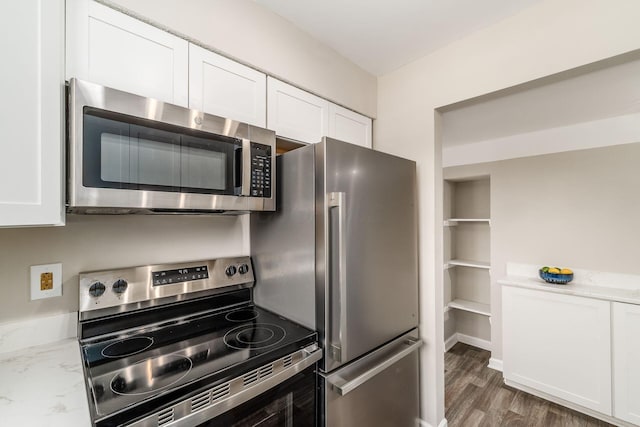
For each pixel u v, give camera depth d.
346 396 1.25
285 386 1.05
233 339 1.12
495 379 2.69
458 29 1.58
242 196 1.19
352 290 1.28
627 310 1.98
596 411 2.10
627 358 1.98
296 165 1.32
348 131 1.88
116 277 1.15
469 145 3.23
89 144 0.85
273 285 1.43
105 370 0.88
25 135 0.76
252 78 1.39
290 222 1.34
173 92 1.14
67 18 0.92
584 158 2.47
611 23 1.19
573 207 2.52
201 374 0.85
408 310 1.63
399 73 1.97
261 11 1.41
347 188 1.28
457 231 3.67
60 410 0.69
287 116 1.53
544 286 2.35
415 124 1.87
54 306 1.07
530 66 1.40
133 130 0.93
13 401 0.72
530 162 2.76
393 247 1.53
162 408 0.75
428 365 1.75
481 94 1.57
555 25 1.33
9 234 0.99
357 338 1.30
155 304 1.24
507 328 2.54
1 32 0.74
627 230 2.27
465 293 3.59
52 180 0.80
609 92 1.93
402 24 1.54
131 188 0.92
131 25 1.04
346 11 1.45
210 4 1.23
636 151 2.25
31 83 0.77
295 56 1.55
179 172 1.03
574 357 2.19
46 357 0.96
